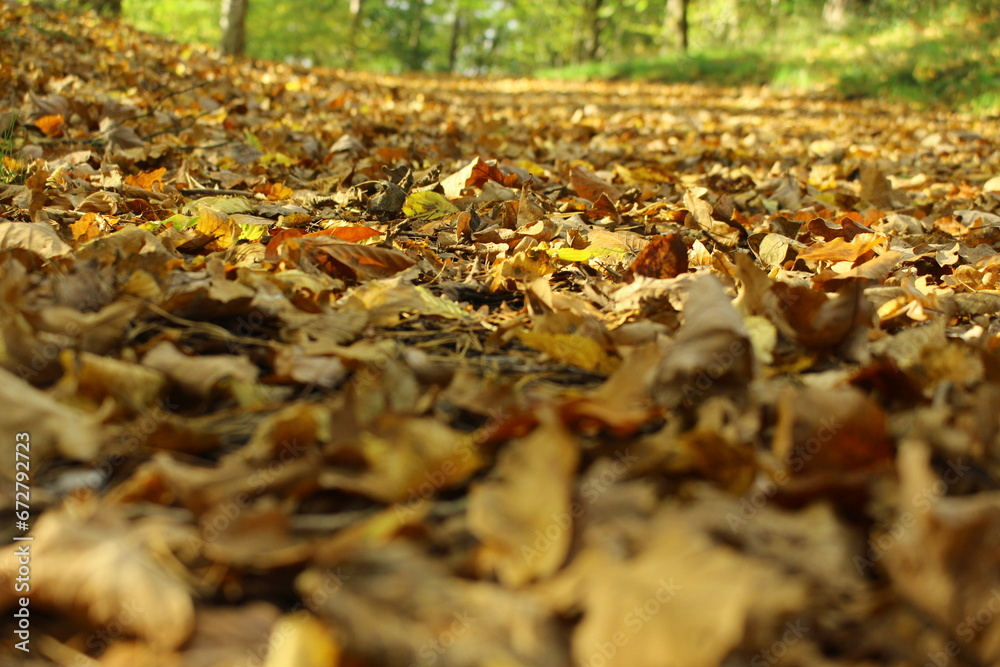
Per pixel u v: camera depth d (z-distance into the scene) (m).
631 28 12.12
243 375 0.63
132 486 0.54
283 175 1.52
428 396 0.61
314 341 0.69
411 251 0.98
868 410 0.56
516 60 19.44
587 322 0.72
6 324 0.62
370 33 12.22
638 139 3.09
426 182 1.37
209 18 9.47
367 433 0.56
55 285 0.70
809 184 1.85
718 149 2.48
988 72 5.02
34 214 1.00
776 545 0.51
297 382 0.66
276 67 5.53
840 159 2.41
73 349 0.64
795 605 0.44
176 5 9.19
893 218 1.30
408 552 0.49
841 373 0.67
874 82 5.72
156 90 2.73
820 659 0.44
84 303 0.70
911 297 0.84
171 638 0.44
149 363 0.63
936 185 1.99
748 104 5.41
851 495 0.53
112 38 4.06
